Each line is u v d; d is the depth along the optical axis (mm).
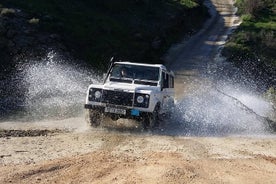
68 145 8578
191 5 66938
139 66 12539
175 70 39625
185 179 6297
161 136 10453
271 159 8344
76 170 6605
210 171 6973
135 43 38562
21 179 6086
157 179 6199
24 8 29938
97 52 30672
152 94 11102
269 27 61719
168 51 47500
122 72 12391
